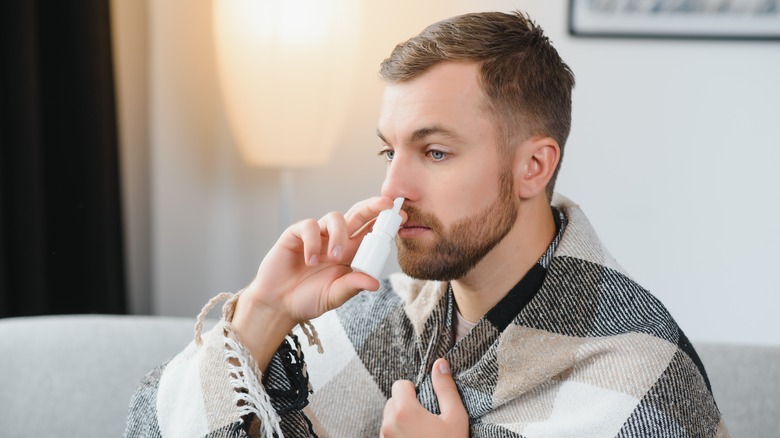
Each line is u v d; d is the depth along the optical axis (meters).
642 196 1.93
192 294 2.06
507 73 0.82
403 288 1.03
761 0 1.84
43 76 1.76
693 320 1.95
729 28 1.86
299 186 2.03
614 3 1.87
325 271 0.85
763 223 1.91
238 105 1.79
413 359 0.96
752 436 1.19
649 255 1.94
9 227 1.66
